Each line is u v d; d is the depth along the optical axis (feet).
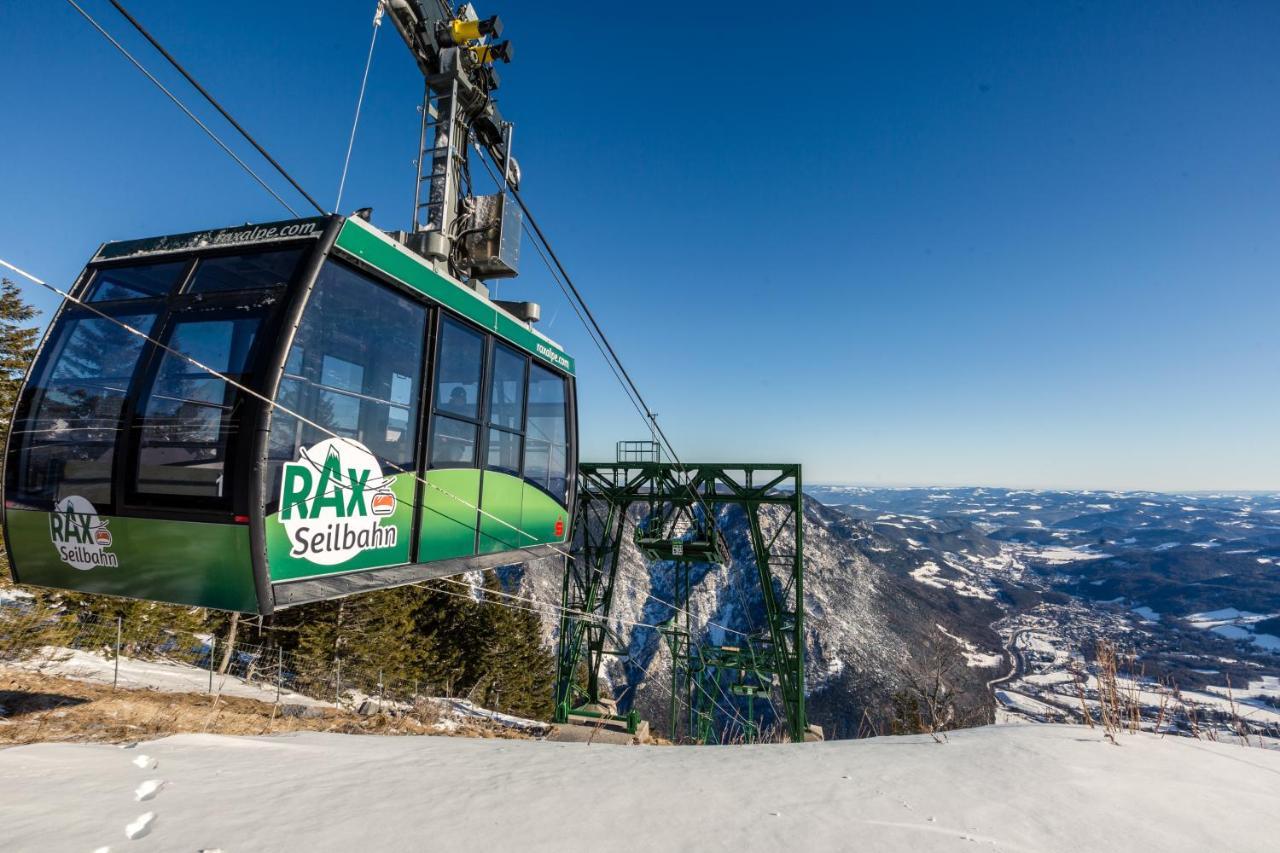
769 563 78.74
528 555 26.02
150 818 8.91
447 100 26.76
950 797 10.47
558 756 15.20
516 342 25.63
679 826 8.81
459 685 138.62
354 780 11.73
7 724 19.98
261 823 8.75
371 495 16.78
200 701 35.45
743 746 17.21
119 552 14.28
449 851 7.67
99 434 14.85
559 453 29.40
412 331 19.01
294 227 15.74
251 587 13.08
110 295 16.48
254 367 13.69
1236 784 11.46
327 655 92.94
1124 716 16.26
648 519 85.05
